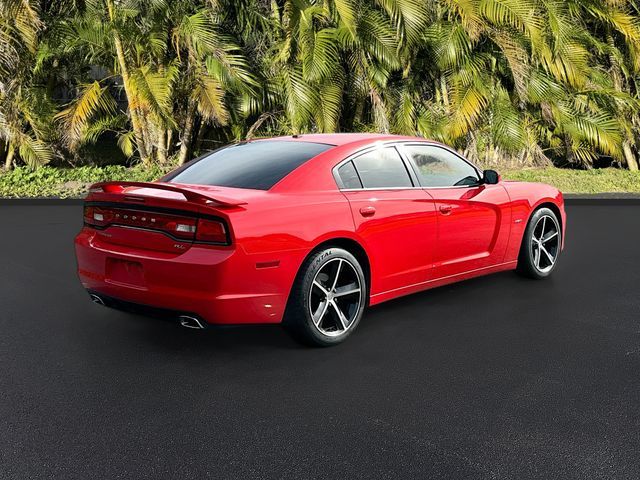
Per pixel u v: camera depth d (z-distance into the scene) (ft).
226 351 14.80
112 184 14.88
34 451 10.07
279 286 14.06
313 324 14.73
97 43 50.26
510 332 16.17
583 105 56.29
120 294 14.61
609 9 57.00
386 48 48.57
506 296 19.66
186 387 12.68
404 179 17.28
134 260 14.21
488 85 53.01
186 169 17.10
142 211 14.29
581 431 10.80
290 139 17.37
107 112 54.54
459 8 49.57
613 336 15.87
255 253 13.61
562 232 22.67
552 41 51.85
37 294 19.57
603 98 56.95
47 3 51.24
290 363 14.02
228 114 48.39
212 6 49.49
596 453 10.05
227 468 9.57
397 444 10.33
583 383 12.89
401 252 16.75
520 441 10.44
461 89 51.96
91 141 57.21
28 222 33.76
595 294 19.85
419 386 12.73
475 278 22.02
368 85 50.34
